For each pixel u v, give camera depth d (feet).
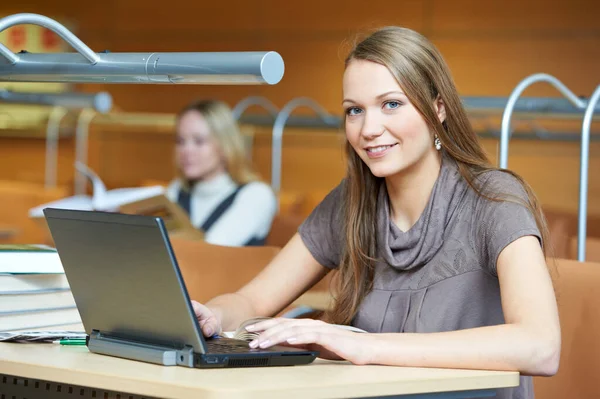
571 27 23.39
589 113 9.71
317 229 7.54
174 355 5.00
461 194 6.63
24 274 6.04
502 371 5.35
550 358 5.46
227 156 13.73
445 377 5.01
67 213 5.31
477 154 6.77
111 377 4.64
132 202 10.94
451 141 6.63
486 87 24.35
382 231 6.85
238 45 27.58
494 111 10.92
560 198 22.75
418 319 6.56
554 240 12.48
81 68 6.08
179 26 28.35
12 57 6.30
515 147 23.16
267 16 27.17
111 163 28.89
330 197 7.62
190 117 13.74
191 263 8.53
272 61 5.59
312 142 26.08
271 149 26.63
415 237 6.64
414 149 6.50
